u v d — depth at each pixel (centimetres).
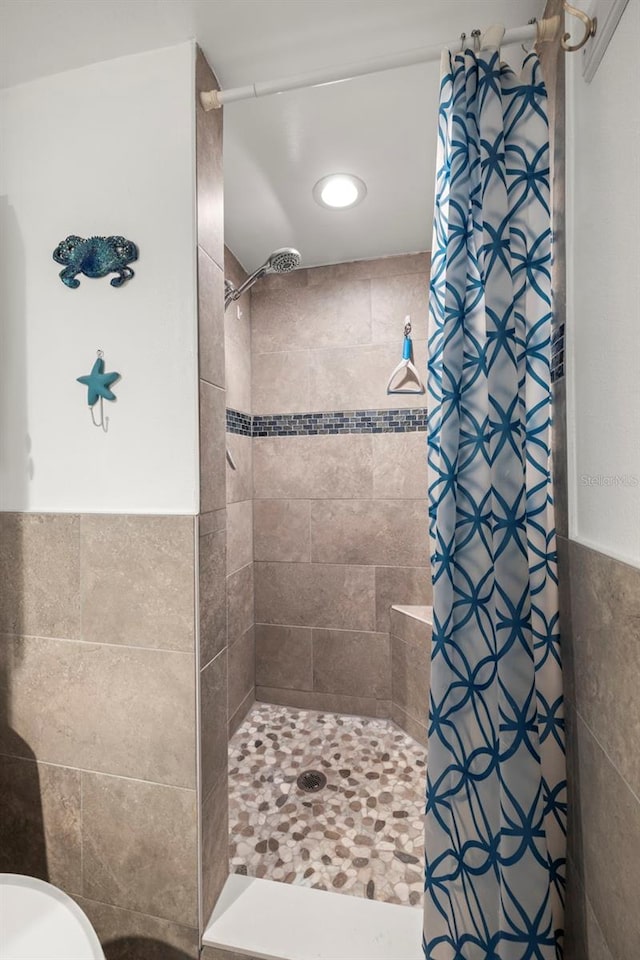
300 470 221
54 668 115
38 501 116
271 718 213
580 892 85
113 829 112
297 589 221
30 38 107
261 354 224
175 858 108
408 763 181
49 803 116
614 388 70
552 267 100
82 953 75
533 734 85
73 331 114
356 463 215
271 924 109
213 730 113
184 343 108
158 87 109
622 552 68
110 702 111
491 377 88
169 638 108
